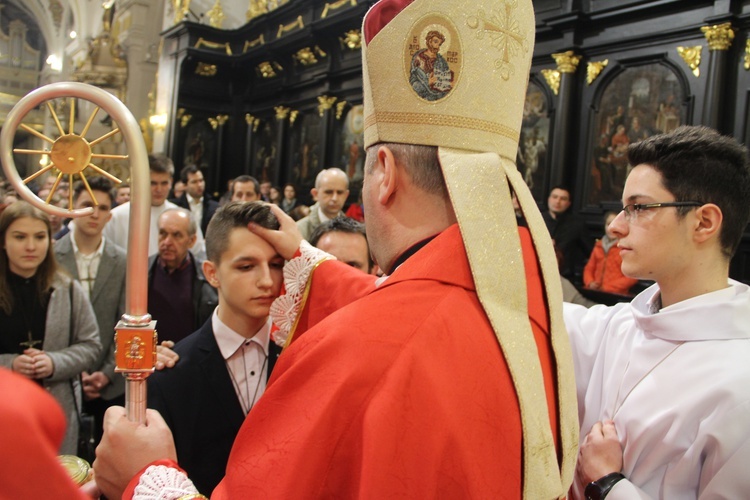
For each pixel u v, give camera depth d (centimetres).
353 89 1046
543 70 708
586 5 668
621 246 123
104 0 1897
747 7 542
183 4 1333
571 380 90
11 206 224
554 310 88
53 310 230
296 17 1139
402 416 69
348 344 74
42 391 36
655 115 620
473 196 81
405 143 86
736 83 557
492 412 73
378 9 90
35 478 33
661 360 119
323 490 70
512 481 72
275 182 1221
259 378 148
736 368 109
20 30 2586
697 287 120
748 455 102
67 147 85
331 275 127
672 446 110
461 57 85
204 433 139
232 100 1352
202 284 292
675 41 602
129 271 90
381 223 89
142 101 1681
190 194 685
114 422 91
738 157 117
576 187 691
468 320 77
